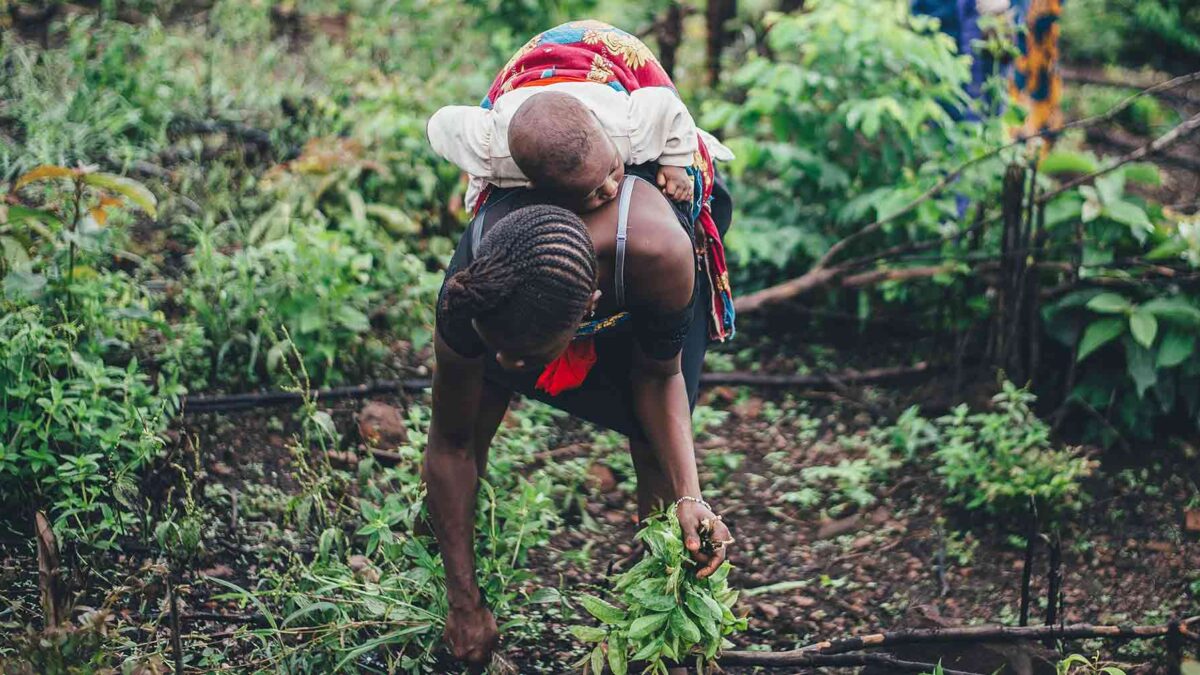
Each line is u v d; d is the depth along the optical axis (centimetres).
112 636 304
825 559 408
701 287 324
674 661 315
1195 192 633
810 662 329
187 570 359
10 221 412
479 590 317
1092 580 397
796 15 616
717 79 665
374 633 344
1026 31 555
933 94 523
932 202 499
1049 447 442
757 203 562
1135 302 464
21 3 722
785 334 537
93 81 589
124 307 437
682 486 291
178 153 569
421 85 617
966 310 500
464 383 286
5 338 374
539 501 342
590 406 327
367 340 468
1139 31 825
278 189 526
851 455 460
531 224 245
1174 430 465
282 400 436
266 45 712
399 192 541
